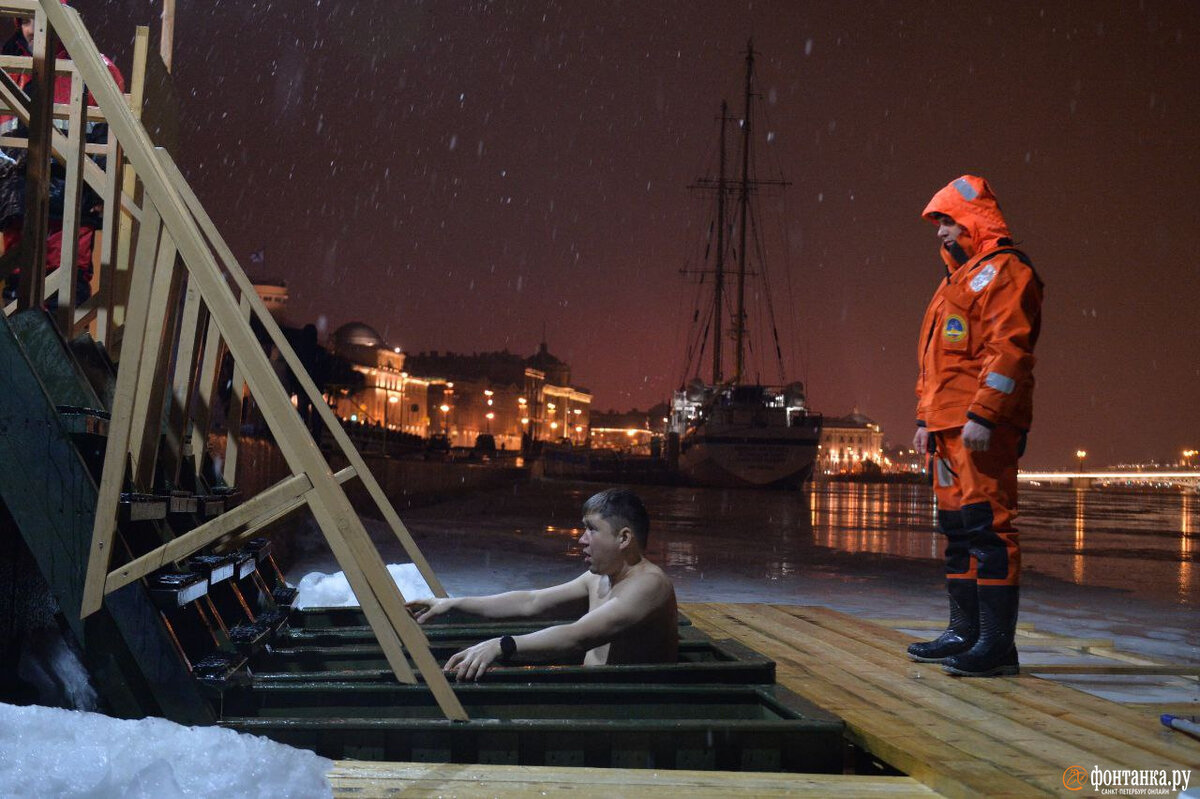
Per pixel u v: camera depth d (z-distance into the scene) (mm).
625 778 2229
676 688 2717
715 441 69938
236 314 2465
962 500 3697
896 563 12789
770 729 2408
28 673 2855
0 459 2434
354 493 15961
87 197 4141
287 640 3363
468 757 2381
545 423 172875
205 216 3930
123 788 1765
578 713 2682
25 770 1787
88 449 2674
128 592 2408
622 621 2924
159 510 2760
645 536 3168
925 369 3914
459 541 12867
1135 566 13875
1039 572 12336
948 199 3857
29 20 3934
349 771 2195
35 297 2854
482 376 157000
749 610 5359
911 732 2725
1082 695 3293
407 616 2457
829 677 3521
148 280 2498
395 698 2604
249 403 10109
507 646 2820
